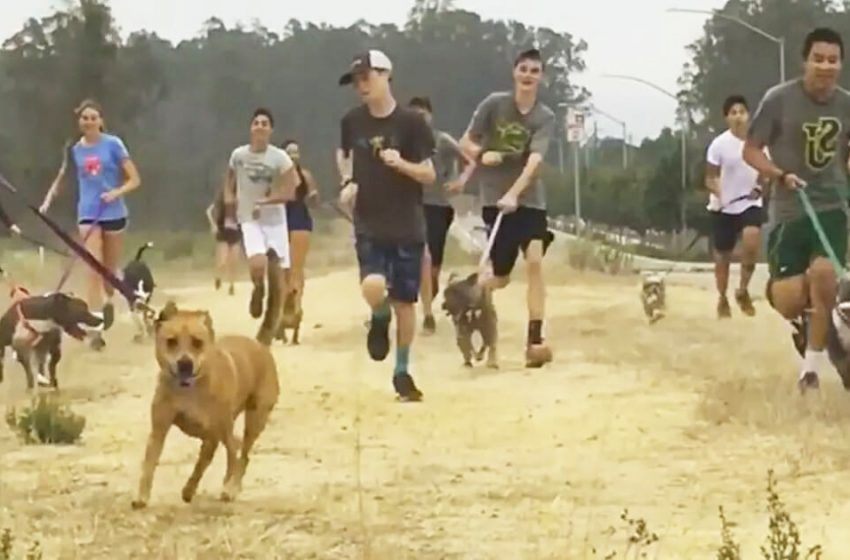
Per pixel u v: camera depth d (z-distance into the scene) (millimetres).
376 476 9156
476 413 11453
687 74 90625
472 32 104500
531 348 14062
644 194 65750
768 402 11141
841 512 8062
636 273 31172
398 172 12109
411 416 11359
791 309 12062
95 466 9531
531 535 7727
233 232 24875
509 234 14188
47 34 64250
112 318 16375
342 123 12383
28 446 10289
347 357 15273
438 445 10133
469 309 14164
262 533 7832
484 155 14234
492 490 8742
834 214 11820
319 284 27281
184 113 86375
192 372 8195
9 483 9055
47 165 62438
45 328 12812
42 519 8180
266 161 16812
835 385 12055
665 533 7711
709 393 11734
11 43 63688
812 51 11641
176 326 8258
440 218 17250
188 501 8516
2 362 13156
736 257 32156
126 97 66125
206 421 8359
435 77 103438
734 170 18422
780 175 11766
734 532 7711
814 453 9469
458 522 8008
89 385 13297
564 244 41062
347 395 12484
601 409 11445
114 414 11664
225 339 8820
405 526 7949
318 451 9961
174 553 7418
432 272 17344
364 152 12242
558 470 9266
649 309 18094
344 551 7488
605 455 9695
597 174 76000
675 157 64438
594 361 14422
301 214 17875
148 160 69188
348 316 20031
